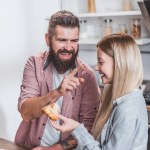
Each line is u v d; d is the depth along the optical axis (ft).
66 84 4.68
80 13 10.44
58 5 11.08
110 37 4.13
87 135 4.16
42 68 5.66
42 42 10.57
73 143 5.31
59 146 5.27
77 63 5.61
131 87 3.96
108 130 4.05
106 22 10.15
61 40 5.16
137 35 9.70
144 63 9.93
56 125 4.34
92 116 5.54
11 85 9.61
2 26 9.00
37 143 5.64
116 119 3.91
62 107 5.50
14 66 9.61
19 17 9.54
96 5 10.58
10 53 9.39
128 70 3.94
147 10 8.01
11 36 9.35
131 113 3.80
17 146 5.53
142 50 9.88
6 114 9.53
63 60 5.32
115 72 3.98
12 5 9.25
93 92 5.56
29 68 5.74
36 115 5.16
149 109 7.52
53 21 5.19
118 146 3.78
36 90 5.64
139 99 3.96
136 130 3.82
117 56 3.94
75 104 5.57
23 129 5.85
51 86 5.65
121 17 10.21
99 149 3.98
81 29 10.72
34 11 10.05
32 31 10.09
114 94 4.05
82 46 11.06
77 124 4.31
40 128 5.55
